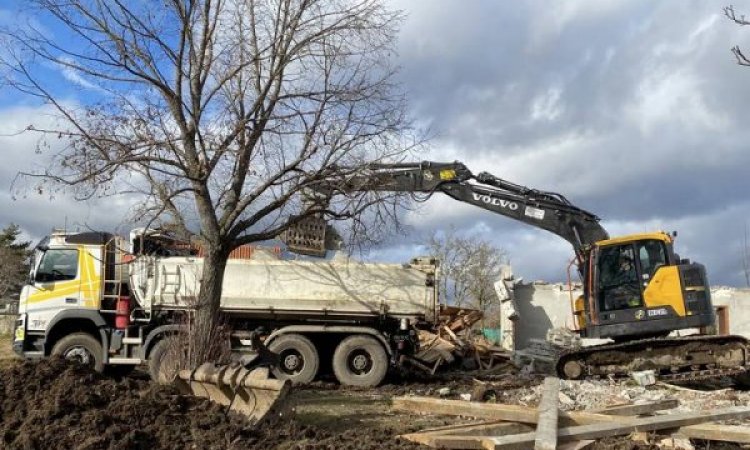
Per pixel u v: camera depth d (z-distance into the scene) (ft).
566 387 42.22
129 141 37.01
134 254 45.44
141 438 23.09
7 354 70.08
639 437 24.44
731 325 87.97
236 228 39.75
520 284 88.58
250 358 37.96
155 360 44.57
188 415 25.48
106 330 46.78
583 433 23.45
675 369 46.34
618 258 48.32
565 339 62.90
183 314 43.50
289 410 27.40
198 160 38.78
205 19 38.78
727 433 24.20
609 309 47.93
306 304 48.39
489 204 51.78
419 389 45.39
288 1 39.14
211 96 38.40
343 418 31.94
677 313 46.52
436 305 49.39
